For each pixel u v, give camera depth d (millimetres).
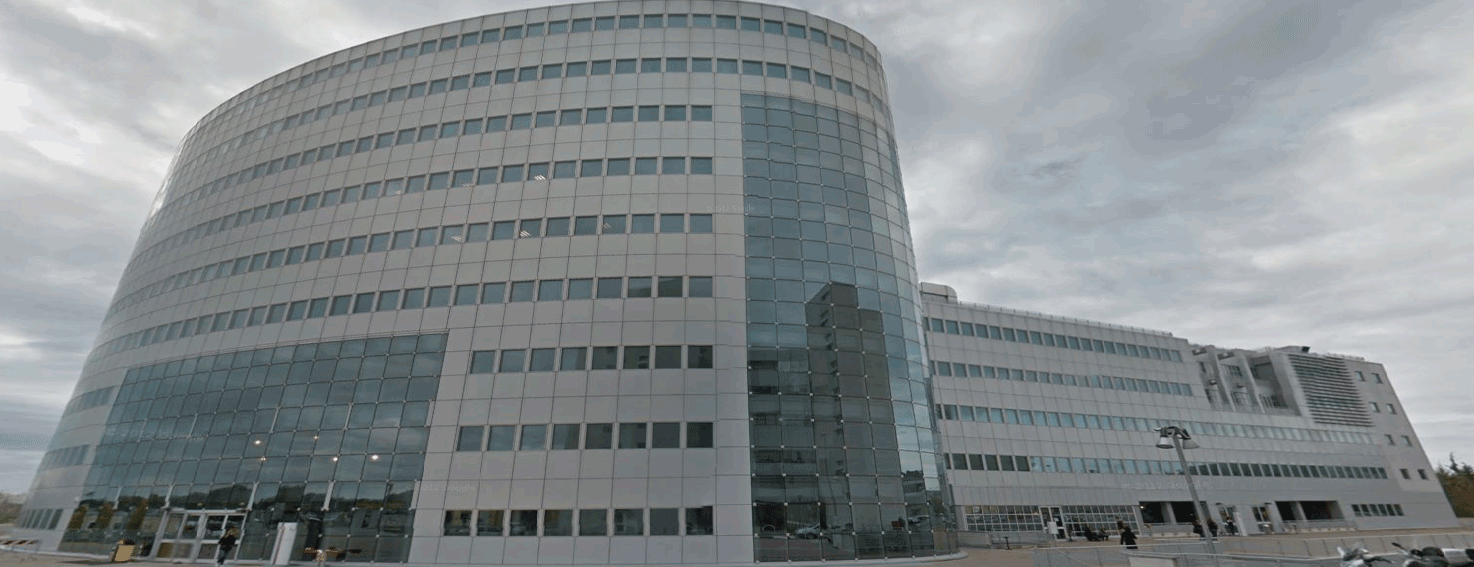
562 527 28297
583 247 34219
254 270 38000
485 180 37031
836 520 29094
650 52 40125
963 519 47156
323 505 29938
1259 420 64750
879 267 35938
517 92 39781
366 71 43438
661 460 29328
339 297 35219
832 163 37781
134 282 44438
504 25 42438
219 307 37531
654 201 35219
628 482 28953
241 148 44531
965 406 51156
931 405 34688
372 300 34688
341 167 39875
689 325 32000
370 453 30688
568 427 30141
